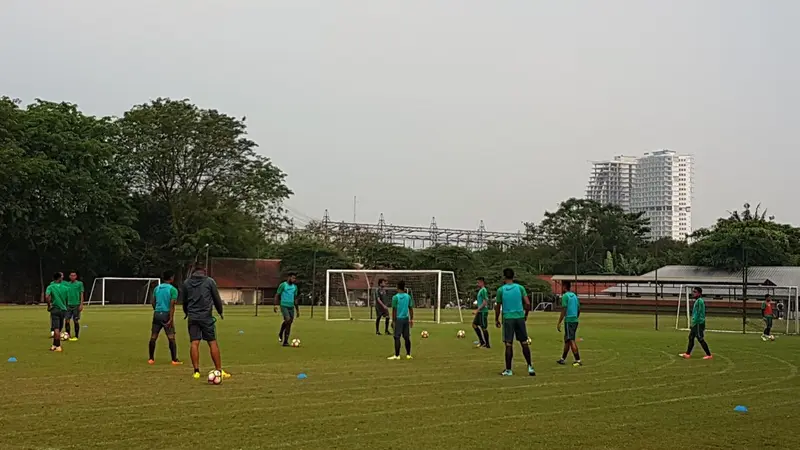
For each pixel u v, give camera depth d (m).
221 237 70.81
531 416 10.63
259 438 8.96
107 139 68.06
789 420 10.55
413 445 8.72
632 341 26.70
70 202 60.50
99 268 70.25
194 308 14.09
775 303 53.72
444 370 16.19
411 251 82.56
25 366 15.84
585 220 102.00
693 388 13.81
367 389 13.07
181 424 9.73
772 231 77.06
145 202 72.00
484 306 22.73
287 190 75.88
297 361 17.69
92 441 8.71
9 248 64.12
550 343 25.34
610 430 9.72
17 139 59.00
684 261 81.44
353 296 70.06
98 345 21.00
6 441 8.67
